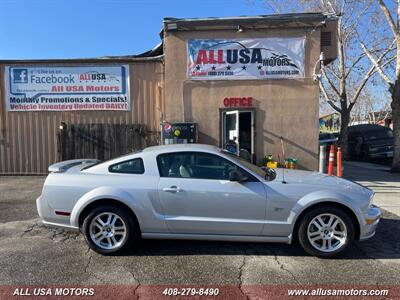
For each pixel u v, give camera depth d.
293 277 4.37
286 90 11.34
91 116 12.24
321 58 10.89
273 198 4.94
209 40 11.41
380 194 9.53
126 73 12.09
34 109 12.24
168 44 11.52
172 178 5.11
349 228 4.88
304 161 11.37
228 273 4.49
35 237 5.85
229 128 11.59
